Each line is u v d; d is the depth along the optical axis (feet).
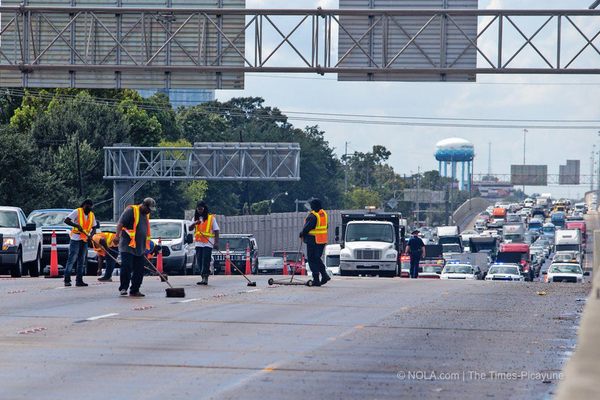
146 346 119.85
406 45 290.15
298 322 147.95
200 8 296.51
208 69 293.43
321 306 174.81
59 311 159.63
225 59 297.94
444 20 288.92
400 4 291.17
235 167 616.80
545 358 115.03
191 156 618.03
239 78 299.38
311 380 98.32
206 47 298.56
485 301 192.34
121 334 130.72
